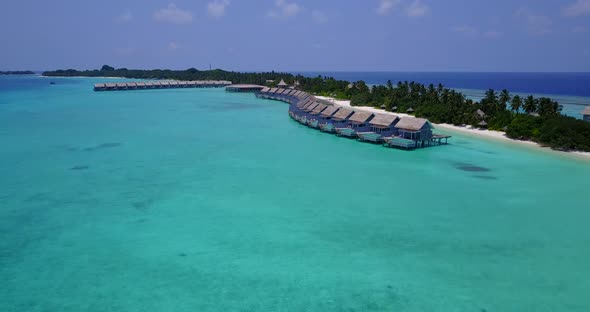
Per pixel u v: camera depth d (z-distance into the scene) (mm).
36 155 44344
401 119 54281
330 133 60969
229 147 50094
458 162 43312
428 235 25125
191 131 61188
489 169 40500
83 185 34156
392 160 44125
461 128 64500
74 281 19719
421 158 45125
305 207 29641
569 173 38938
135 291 18969
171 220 27047
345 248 23359
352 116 60812
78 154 45062
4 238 24109
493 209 29516
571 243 24109
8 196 31172
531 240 24516
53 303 18031
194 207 29406
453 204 30500
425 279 20188
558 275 20609
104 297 18484
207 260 21812
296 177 37250
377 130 55906
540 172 39375
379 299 18547
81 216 27484
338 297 18672
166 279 19984
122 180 35688
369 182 35906
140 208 29109
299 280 20000
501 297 18734
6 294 18625
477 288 19422
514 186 34969
